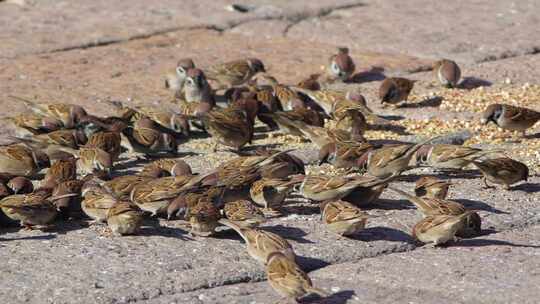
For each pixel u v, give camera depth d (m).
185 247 11.48
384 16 23.25
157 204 12.43
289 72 19.44
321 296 10.25
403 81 17.58
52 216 12.17
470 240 11.80
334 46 21.11
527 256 11.26
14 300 10.10
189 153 15.69
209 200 12.46
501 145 15.75
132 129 15.39
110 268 10.85
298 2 24.11
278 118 16.11
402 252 11.49
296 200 13.27
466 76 19.14
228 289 10.51
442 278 10.66
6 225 12.17
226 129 15.36
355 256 11.30
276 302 10.14
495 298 10.16
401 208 12.88
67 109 16.14
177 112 17.25
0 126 16.14
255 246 10.82
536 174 14.29
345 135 15.34
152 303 10.12
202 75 17.55
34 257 11.19
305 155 15.31
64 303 10.06
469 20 22.81
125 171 14.89
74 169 13.86
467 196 13.30
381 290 10.41
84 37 21.27
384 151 13.89
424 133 16.34
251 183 12.88
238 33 22.05
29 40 21.00
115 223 11.75
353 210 11.66
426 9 23.88
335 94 17.11
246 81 18.98
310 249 11.40
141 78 19.08
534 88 18.42
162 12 23.36
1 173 13.45
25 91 18.05
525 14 23.36
